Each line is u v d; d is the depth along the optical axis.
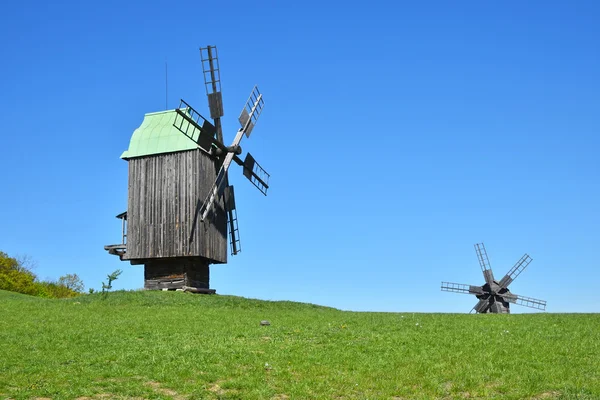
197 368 20.12
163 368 20.00
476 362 21.05
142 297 39.41
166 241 44.91
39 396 17.11
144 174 46.25
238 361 21.12
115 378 19.02
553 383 18.56
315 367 20.48
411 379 19.22
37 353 22.05
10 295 43.47
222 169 47.28
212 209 46.53
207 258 45.91
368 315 35.62
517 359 21.38
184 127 46.31
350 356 22.02
